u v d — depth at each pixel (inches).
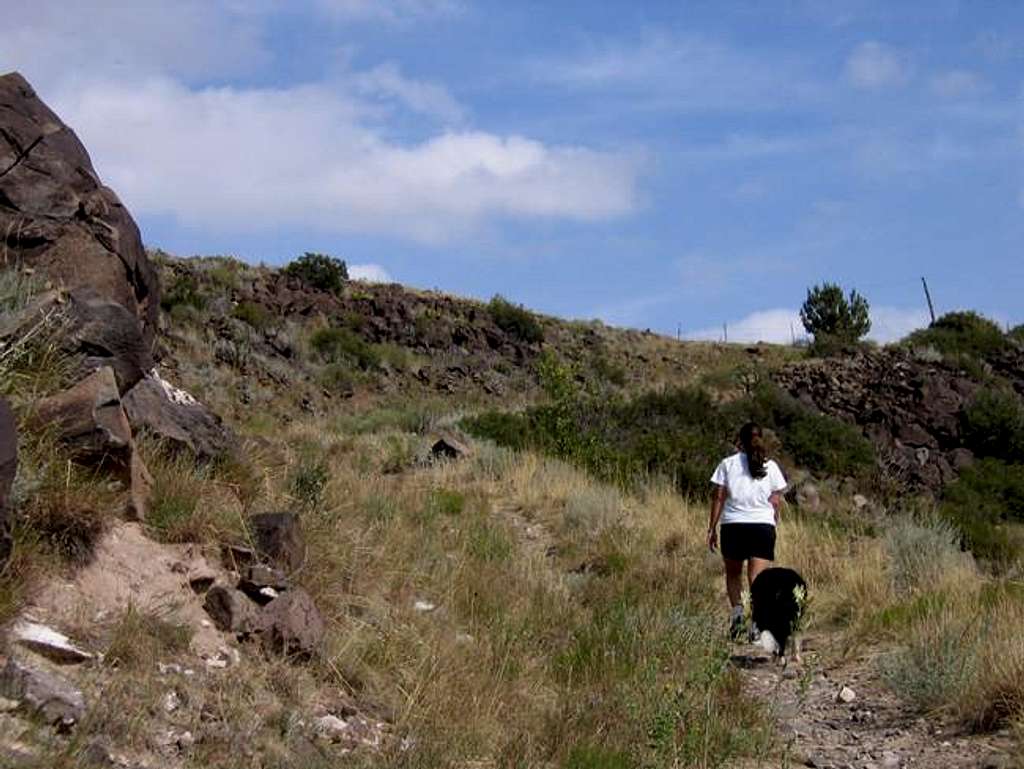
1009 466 936.3
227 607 227.5
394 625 264.8
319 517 301.6
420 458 626.5
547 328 2038.6
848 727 267.7
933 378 1089.4
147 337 344.8
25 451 219.1
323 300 1764.3
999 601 336.2
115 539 230.4
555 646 308.5
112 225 325.4
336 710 216.5
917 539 450.6
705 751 218.2
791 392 1081.4
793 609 315.6
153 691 188.7
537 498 547.5
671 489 614.2
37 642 184.5
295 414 1274.6
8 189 309.1
